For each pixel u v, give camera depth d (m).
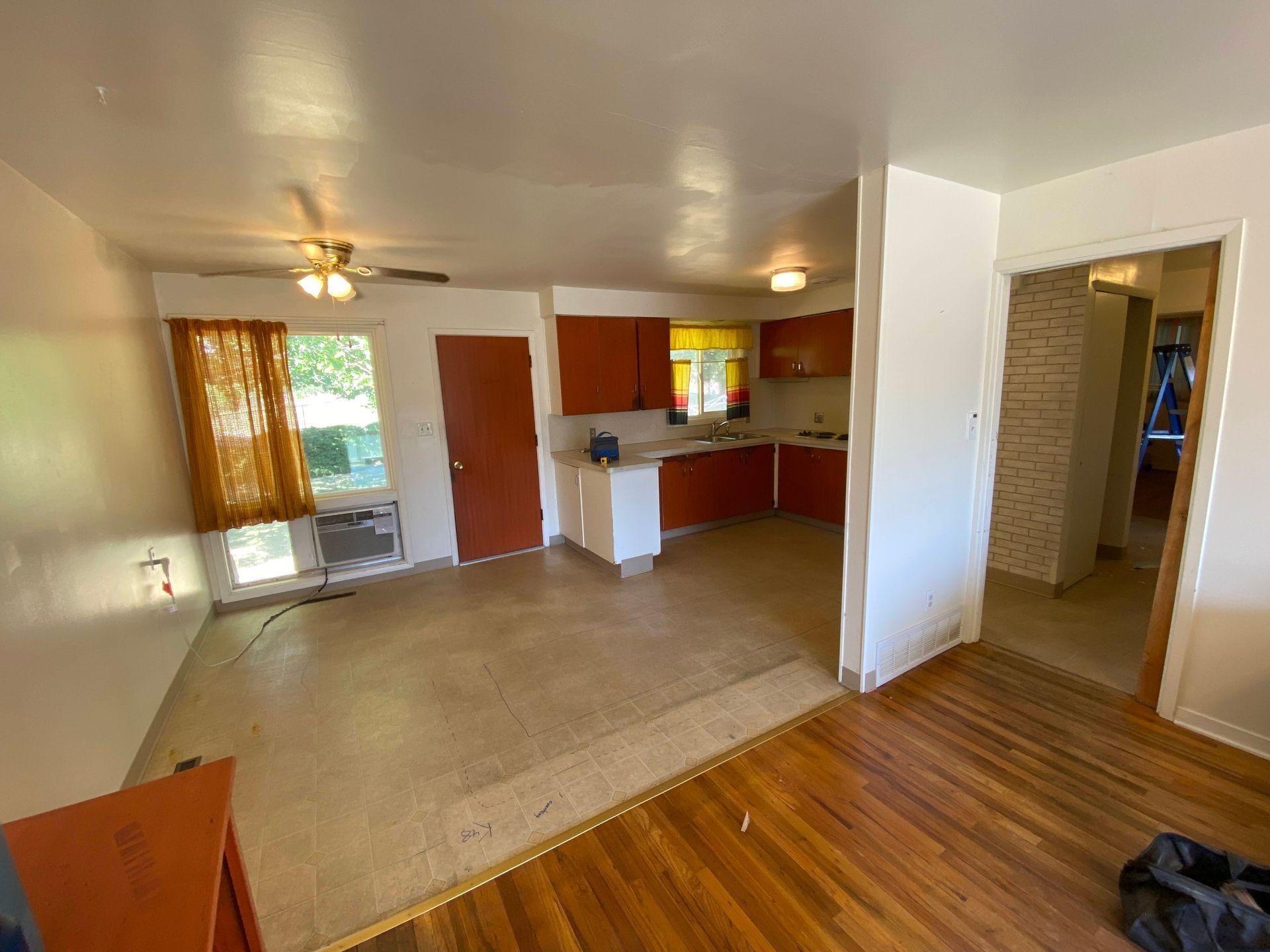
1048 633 3.02
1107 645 2.88
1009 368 3.55
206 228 2.45
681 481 5.11
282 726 2.46
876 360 2.25
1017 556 3.63
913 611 2.64
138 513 2.54
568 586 4.04
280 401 3.67
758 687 2.61
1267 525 1.94
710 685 2.65
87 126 1.48
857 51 1.30
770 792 1.94
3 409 1.58
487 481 4.65
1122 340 3.55
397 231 2.63
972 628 2.91
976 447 2.74
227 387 3.52
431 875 1.67
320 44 1.18
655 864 1.68
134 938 0.72
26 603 1.56
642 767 2.11
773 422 6.41
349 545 4.16
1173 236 2.02
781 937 1.44
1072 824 1.75
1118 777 1.94
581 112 1.55
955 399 2.58
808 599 3.65
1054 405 3.35
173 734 2.42
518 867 1.68
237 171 1.85
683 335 5.48
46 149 1.60
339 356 3.99
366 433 4.16
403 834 1.83
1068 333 3.24
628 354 4.88
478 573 4.41
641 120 1.62
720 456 5.34
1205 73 1.44
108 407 2.37
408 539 4.33
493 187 2.11
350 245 2.74
